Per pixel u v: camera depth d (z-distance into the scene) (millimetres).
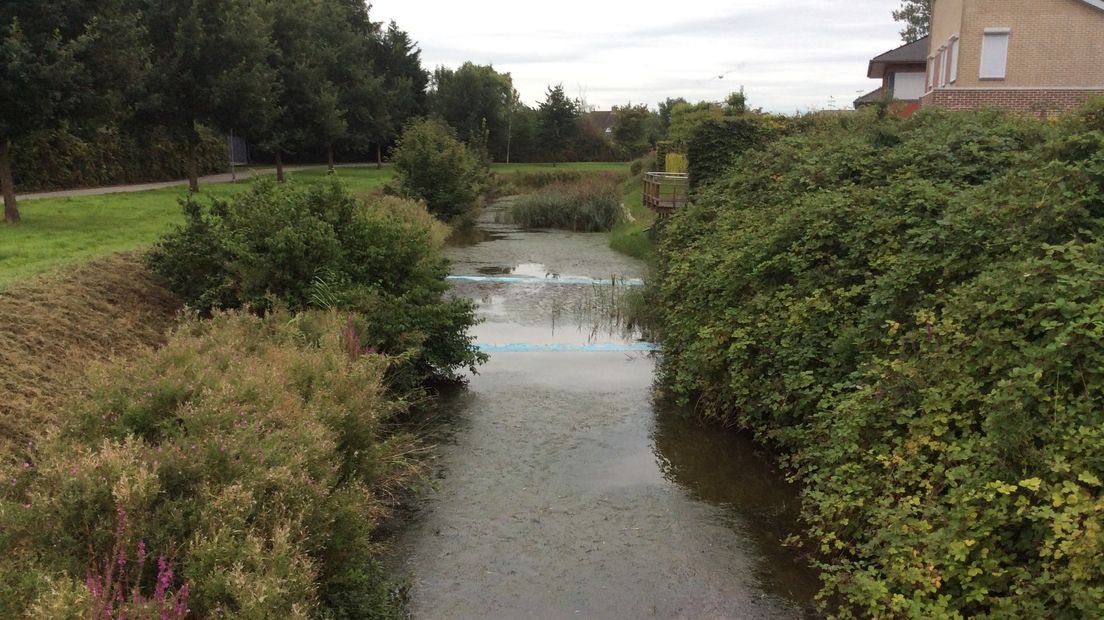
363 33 47562
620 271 17047
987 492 3777
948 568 3734
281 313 7133
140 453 3646
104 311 7418
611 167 56719
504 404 8109
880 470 4707
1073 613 3268
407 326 8039
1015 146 7840
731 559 5023
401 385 7848
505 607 4473
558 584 4719
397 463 5996
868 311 5859
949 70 22328
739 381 6625
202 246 8422
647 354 10227
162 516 3416
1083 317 3908
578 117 63812
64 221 13031
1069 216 5000
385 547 5090
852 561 4723
